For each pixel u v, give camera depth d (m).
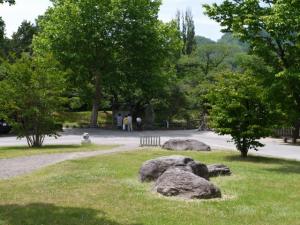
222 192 12.66
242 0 20.17
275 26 18.61
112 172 15.98
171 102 55.31
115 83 49.91
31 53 59.62
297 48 19.33
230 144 32.06
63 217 9.68
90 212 10.14
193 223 9.31
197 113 55.78
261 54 20.28
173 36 51.31
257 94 22.16
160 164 13.97
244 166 19.12
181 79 61.69
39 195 11.98
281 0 18.56
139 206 10.75
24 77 27.44
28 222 9.28
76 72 48.28
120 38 48.41
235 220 9.66
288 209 10.73
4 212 10.09
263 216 10.05
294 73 18.47
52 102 28.20
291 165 20.09
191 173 12.31
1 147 27.66
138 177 14.53
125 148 26.88
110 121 60.50
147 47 49.47
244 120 22.56
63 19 47.09
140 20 48.94
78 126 51.84
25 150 25.09
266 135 22.62
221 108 22.97
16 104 27.61
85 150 25.16
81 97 52.09
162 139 35.50
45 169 16.86
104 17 47.47
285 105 20.55
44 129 28.22
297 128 35.84
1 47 53.03
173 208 10.56
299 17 18.03
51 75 27.92
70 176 15.04
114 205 10.85
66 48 47.38
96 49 48.69
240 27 20.06
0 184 13.59
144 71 50.91
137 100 57.00
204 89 51.78
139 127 51.50
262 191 12.96
